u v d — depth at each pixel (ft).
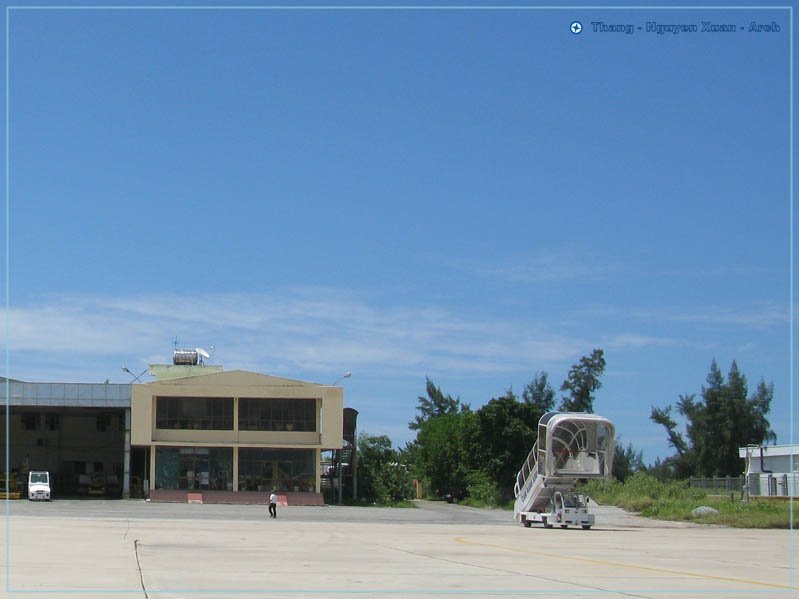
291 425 250.37
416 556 83.76
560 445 155.33
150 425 246.06
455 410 526.57
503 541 113.70
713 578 66.03
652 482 245.04
